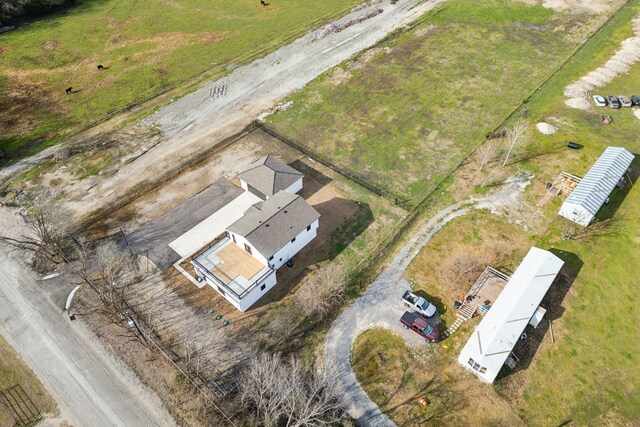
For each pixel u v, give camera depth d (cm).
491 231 4875
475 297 4231
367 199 5297
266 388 3362
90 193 5475
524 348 3912
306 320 4175
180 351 3966
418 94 6806
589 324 4078
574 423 3488
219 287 4244
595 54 7425
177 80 7356
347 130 6247
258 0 9556
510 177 5459
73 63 7819
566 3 8744
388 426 3488
